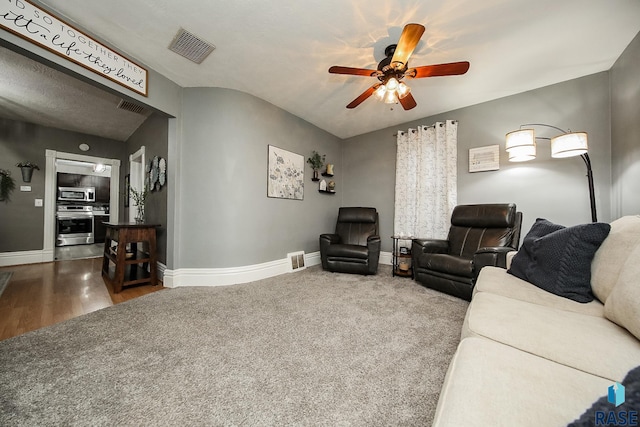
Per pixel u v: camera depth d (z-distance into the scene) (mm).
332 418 1045
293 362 1435
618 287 938
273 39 2119
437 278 2648
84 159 4551
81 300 2408
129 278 3021
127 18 1884
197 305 2285
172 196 2869
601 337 846
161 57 2363
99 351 1525
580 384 626
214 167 2928
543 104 2857
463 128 3449
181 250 2918
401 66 1929
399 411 1083
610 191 2482
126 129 4332
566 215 2725
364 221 4012
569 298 1260
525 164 2975
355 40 2133
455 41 2135
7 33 1591
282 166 3547
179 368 1370
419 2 1745
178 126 2871
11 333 1744
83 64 1966
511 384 635
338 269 3494
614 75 2395
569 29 1987
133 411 1073
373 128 4328
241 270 3039
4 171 3812
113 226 2803
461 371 712
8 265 3848
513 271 1690
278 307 2252
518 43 2154
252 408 1098
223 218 2949
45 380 1258
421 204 3715
